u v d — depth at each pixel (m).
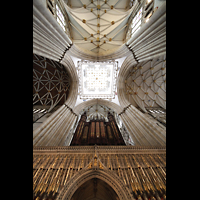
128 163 5.65
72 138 12.95
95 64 13.86
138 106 14.85
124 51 10.91
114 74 14.43
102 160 5.88
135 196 4.36
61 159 5.76
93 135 13.72
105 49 14.12
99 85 15.86
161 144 7.33
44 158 5.83
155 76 14.38
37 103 14.56
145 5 8.56
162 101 15.21
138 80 14.39
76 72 13.48
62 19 10.59
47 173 4.97
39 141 7.08
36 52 6.62
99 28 13.12
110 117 17.52
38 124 10.99
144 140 8.80
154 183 4.80
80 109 13.98
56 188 4.45
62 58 10.11
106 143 12.76
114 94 14.92
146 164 5.62
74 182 4.65
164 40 6.04
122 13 11.67
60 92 14.51
